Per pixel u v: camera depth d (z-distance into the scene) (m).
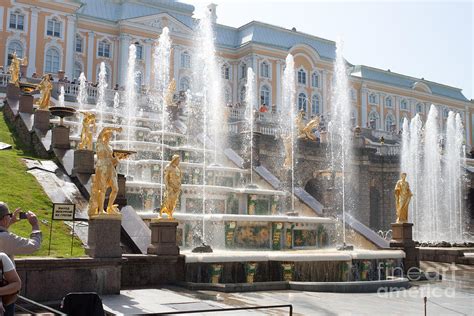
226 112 37.31
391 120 80.56
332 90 73.44
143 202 19.05
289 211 23.12
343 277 14.64
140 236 13.66
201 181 22.83
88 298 6.48
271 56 68.44
